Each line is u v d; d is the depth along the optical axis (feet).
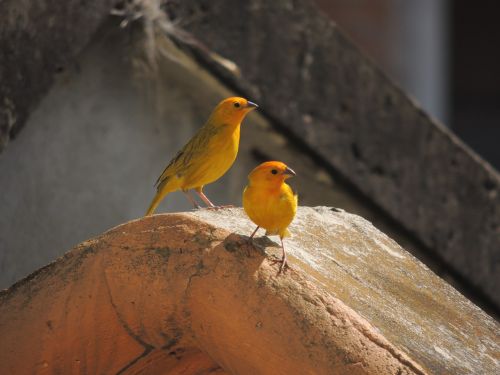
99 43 34.68
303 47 39.52
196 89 38.34
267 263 19.33
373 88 41.81
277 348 18.67
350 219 25.03
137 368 22.18
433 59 86.84
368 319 19.86
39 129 32.73
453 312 22.22
